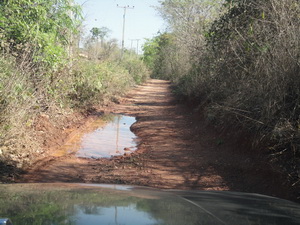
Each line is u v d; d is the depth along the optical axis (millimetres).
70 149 7543
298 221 1754
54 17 9742
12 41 7379
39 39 8297
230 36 9062
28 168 5691
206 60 11555
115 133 9961
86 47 19266
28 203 1497
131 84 30359
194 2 19125
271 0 7066
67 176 5516
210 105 10305
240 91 7484
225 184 5371
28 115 7145
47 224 1200
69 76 10773
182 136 9227
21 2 8320
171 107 16297
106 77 17188
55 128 8820
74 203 1534
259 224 1594
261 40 7383
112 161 6684
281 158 5508
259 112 6500
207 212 1651
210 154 7148
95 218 1313
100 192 1861
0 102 5977
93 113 13633
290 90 6004
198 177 5707
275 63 6125
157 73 56344
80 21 10688
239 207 1916
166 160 6738
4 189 1843
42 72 8250
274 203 2203
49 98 9141
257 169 5703
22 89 6715
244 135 7008
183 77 17000
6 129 5934
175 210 1596
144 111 15094
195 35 14039
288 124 5418
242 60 8008
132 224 1283
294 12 6688
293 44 6000
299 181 4711
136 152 7551
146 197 1846
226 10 10781
